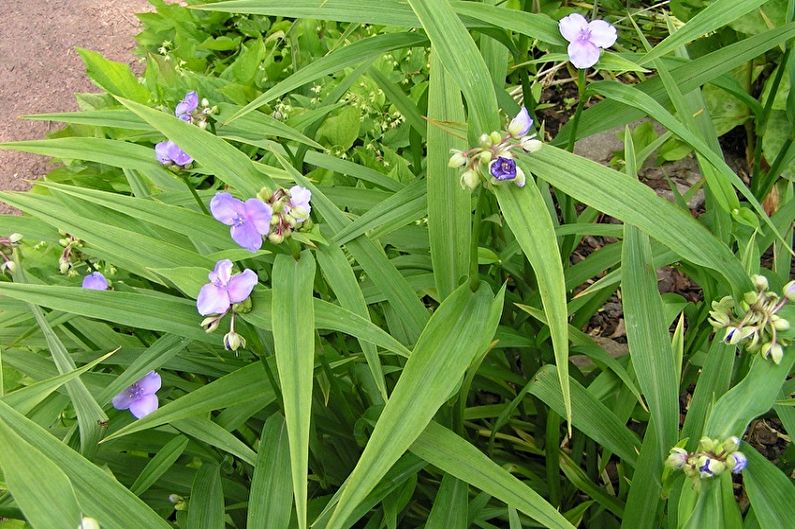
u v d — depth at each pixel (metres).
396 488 0.87
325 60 0.88
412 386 0.75
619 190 0.75
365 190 1.02
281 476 0.81
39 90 2.09
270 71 1.65
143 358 0.84
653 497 0.83
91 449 0.81
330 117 1.41
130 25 2.27
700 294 1.31
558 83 1.70
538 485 1.01
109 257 0.93
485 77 0.76
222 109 0.96
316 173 1.32
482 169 0.74
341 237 0.85
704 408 0.82
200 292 0.75
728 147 1.51
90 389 0.89
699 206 1.42
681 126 0.80
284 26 1.87
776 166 0.98
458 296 0.79
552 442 0.96
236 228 0.74
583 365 1.17
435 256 0.83
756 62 1.39
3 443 0.67
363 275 1.00
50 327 0.85
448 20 0.77
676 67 0.91
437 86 0.85
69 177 1.53
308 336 0.73
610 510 0.95
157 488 0.90
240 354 0.92
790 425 0.82
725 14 0.81
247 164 0.79
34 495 0.67
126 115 0.93
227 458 0.92
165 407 0.80
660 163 1.46
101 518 0.73
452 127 0.79
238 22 1.89
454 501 0.84
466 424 1.07
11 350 0.92
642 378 0.83
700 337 0.97
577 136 0.92
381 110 1.53
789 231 0.98
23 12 2.38
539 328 1.08
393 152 1.36
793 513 0.73
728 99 1.39
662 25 1.62
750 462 0.75
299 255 0.77
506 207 0.73
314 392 0.91
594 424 0.87
